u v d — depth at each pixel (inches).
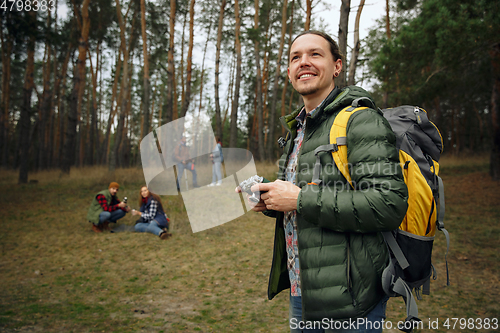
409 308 38.5
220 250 187.0
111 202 235.8
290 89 1016.9
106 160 1087.6
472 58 286.4
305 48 47.2
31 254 181.9
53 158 956.6
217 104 639.1
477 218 246.1
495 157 393.7
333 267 39.8
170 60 523.8
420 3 478.0
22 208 304.5
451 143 1021.8
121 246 194.1
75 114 561.9
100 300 126.5
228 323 107.7
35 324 105.7
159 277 150.3
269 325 106.0
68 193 383.6
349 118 40.9
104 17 799.1
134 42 866.1
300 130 52.8
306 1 365.7
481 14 263.7
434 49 292.0
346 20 232.7
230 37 784.9
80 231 227.3
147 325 106.3
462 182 403.5
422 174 44.3
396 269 41.3
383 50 324.8
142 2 533.6
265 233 222.2
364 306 38.5
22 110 520.7
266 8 749.9
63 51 870.4
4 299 126.2
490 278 139.9
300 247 42.9
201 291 134.9
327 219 37.4
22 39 372.5
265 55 907.4
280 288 55.2
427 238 42.4
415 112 47.0
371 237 39.6
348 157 39.7
